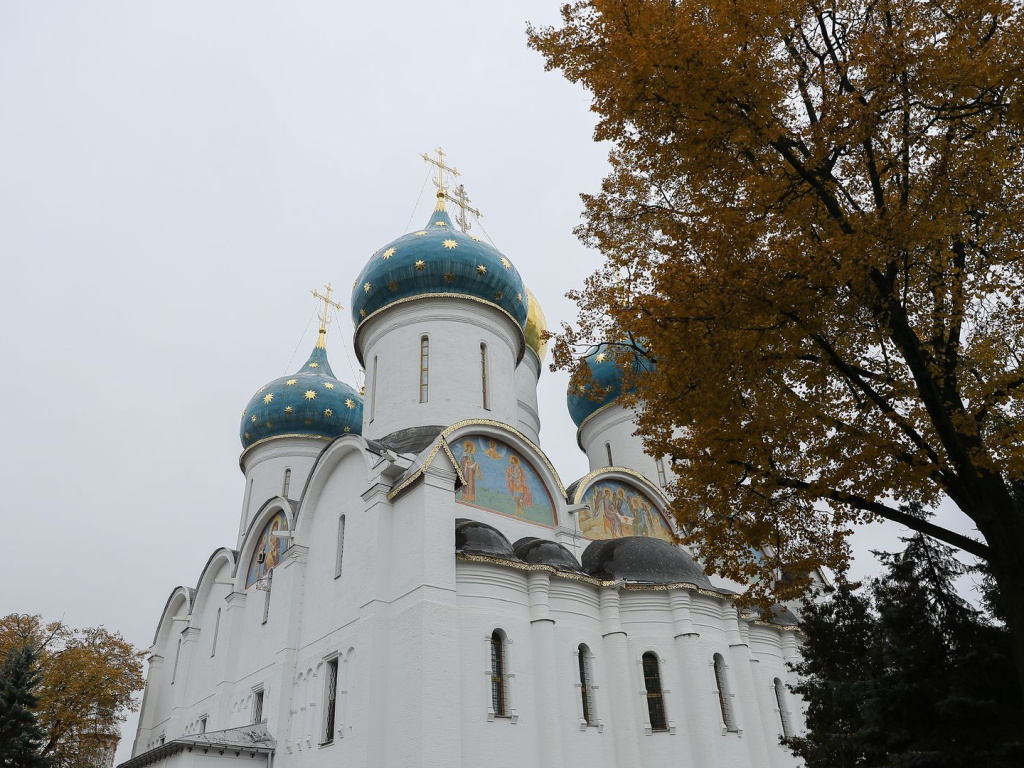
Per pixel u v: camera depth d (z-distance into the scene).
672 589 23.92
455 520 22.86
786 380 12.77
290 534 26.86
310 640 24.05
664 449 13.52
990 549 11.09
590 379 14.18
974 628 13.02
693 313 11.43
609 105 12.36
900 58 10.95
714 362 11.44
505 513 24.58
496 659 20.58
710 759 21.62
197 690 32.56
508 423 29.41
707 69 11.14
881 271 11.75
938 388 11.95
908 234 10.62
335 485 25.67
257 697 26.59
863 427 12.31
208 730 29.20
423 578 19.69
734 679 24.30
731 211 11.66
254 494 39.53
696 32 11.02
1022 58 10.50
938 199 11.13
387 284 30.41
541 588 21.80
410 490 21.66
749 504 13.40
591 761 20.66
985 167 11.12
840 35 12.53
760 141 11.59
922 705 12.62
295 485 39.47
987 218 11.70
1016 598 10.62
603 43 12.65
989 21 11.51
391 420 28.31
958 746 11.80
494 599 20.94
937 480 11.80
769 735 25.30
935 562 14.00
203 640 33.81
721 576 14.40
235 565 33.00
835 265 10.88
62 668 37.28
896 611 13.34
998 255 11.97
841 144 11.23
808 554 13.91
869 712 13.08
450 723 18.31
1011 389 11.71
